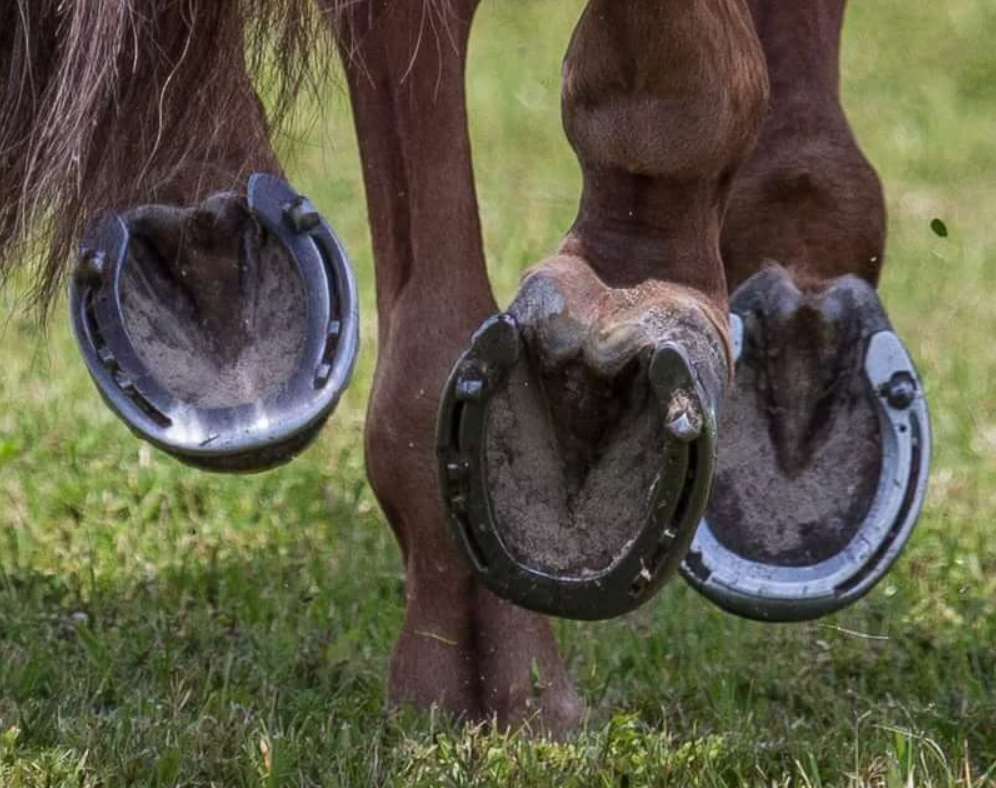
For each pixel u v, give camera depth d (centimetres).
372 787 744
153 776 756
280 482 1212
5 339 1495
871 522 779
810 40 823
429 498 795
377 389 801
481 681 812
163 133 679
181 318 729
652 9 611
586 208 644
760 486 789
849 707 863
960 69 2833
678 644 941
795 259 813
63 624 955
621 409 613
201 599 1001
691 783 738
